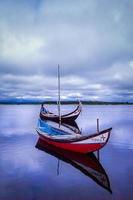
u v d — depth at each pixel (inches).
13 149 837.8
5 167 609.0
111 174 550.9
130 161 668.7
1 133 1259.2
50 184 485.1
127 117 2472.9
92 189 456.4
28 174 553.0
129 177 527.2
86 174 552.4
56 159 691.4
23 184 484.7
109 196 422.0
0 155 742.5
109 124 1695.4
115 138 1081.4
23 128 1489.9
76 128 1457.9
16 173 559.5
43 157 716.7
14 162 659.4
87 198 414.3
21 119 2230.6
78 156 732.0
